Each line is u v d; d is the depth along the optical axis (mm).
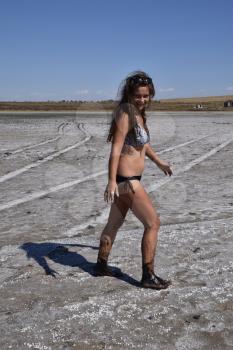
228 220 6461
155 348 3191
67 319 3605
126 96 3857
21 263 4871
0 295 4070
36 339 3322
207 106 93375
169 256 4934
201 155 14969
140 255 4984
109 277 4414
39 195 8586
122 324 3516
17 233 6145
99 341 3287
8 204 7883
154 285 4105
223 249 5152
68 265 4777
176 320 3564
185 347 3199
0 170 11836
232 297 3947
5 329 3469
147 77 3852
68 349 3193
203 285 4195
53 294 4066
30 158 14172
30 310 3770
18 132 25016
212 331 3400
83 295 4031
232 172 11336
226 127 29547
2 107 90188
